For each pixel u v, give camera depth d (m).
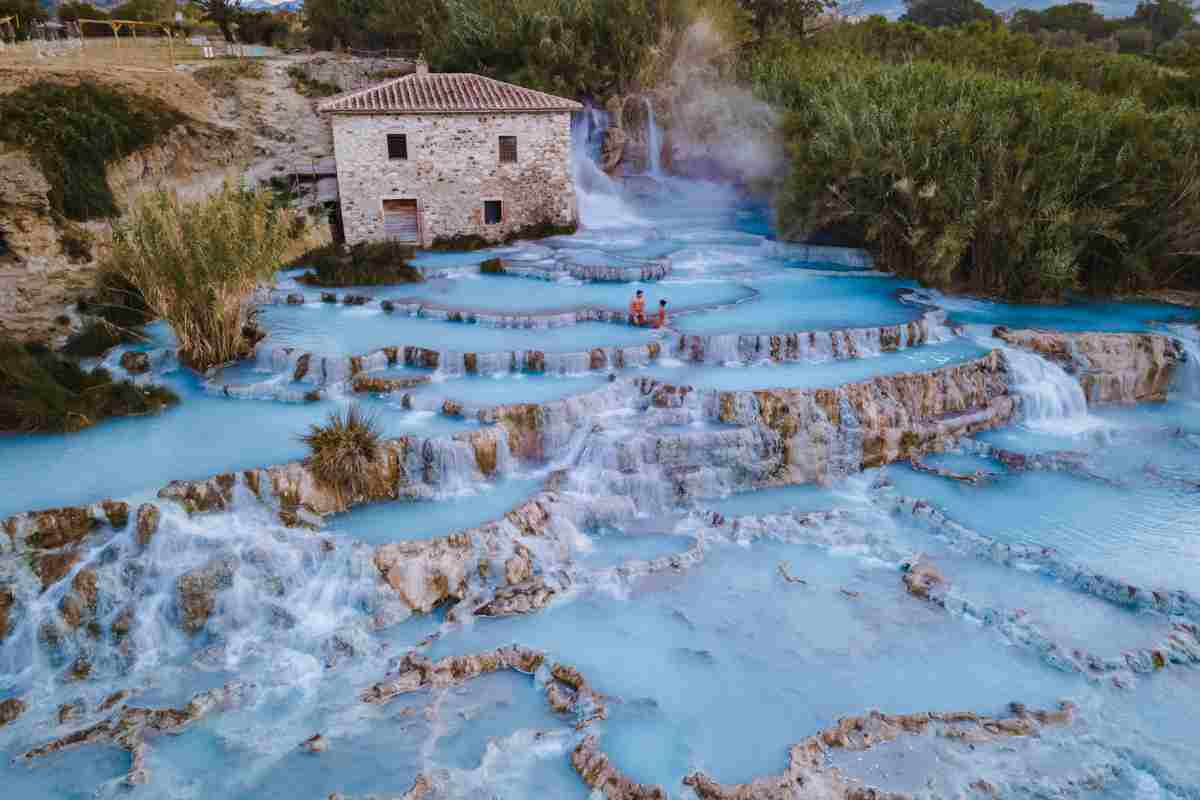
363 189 38.47
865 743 13.96
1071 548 19.44
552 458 22.19
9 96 35.75
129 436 21.61
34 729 14.27
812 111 42.66
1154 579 18.20
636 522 20.67
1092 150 33.94
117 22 57.41
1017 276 34.41
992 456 23.92
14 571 16.27
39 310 30.55
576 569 18.47
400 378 24.34
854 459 23.17
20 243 32.19
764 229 45.75
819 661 16.08
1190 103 44.72
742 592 18.17
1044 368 27.28
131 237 25.22
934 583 18.23
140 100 41.31
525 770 13.54
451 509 19.78
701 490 21.59
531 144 40.41
